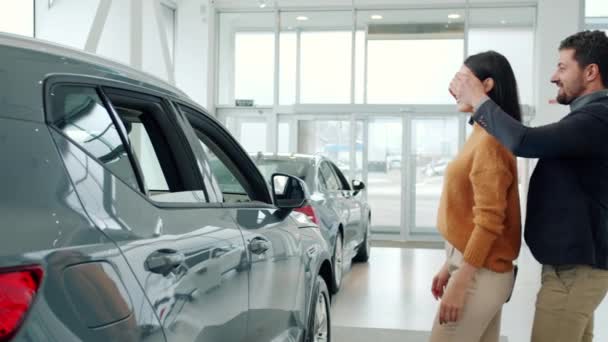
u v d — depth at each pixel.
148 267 1.48
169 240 1.62
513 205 2.19
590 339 2.33
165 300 1.54
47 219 1.23
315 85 12.71
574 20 11.34
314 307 3.06
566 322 2.10
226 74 12.95
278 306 2.47
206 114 2.38
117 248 1.39
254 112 12.88
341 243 6.42
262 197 2.66
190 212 1.85
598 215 2.05
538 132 1.97
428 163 12.28
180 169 1.99
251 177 2.65
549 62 11.45
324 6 12.59
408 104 12.34
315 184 6.03
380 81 12.53
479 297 2.18
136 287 1.42
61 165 1.33
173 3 12.37
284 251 2.56
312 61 12.70
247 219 2.29
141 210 1.57
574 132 1.97
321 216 5.63
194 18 12.47
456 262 2.31
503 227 2.13
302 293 2.82
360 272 7.78
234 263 2.00
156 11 9.73
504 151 2.13
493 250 2.18
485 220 2.09
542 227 2.11
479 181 2.11
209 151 2.61
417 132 12.32
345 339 4.71
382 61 12.51
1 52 1.38
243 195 3.33
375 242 11.50
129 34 8.05
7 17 8.49
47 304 1.16
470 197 2.22
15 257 1.12
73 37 8.87
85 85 1.57
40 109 1.36
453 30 12.30
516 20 12.12
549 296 2.13
